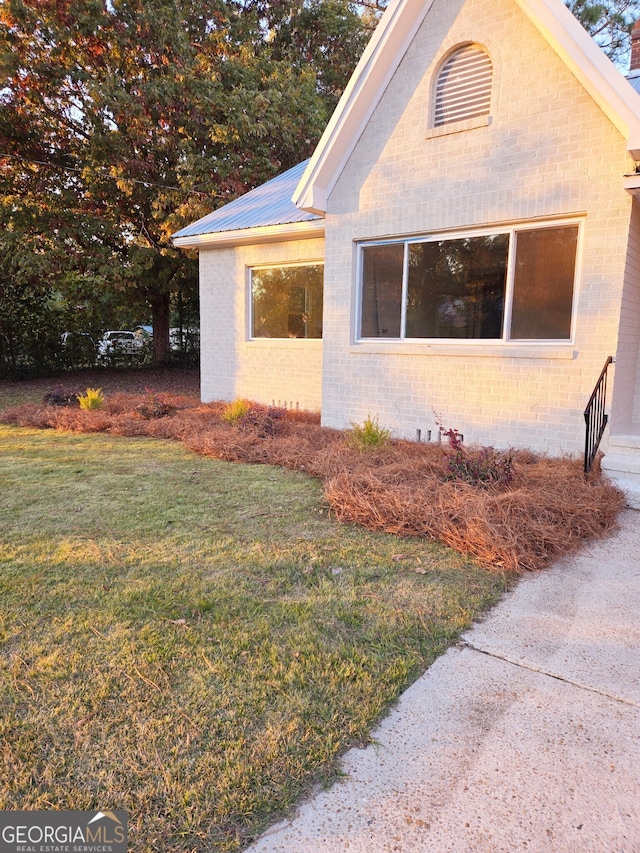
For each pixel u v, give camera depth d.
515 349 6.55
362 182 7.61
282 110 16.75
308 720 2.28
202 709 2.33
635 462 5.73
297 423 8.87
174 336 20.31
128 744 2.13
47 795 1.89
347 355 8.11
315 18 20.47
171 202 14.71
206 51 15.87
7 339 15.62
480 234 6.76
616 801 1.92
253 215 10.33
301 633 2.94
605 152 5.71
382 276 7.73
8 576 3.58
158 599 3.29
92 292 16.81
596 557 4.11
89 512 4.91
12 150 14.27
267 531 4.48
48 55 13.80
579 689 2.53
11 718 2.27
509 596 3.46
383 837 1.76
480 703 2.42
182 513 4.91
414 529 4.47
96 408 10.24
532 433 6.58
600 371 6.04
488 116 6.41
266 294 10.33
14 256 13.80
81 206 15.11
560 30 5.65
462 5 6.48
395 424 7.73
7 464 6.73
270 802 1.88
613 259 5.82
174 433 8.59
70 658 2.68
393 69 7.10
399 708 2.38
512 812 1.87
